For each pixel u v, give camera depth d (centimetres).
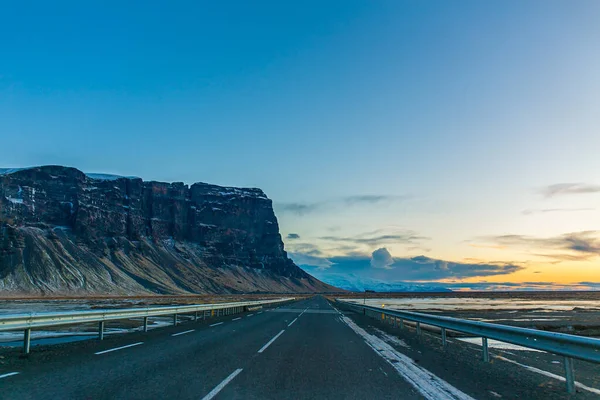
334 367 1083
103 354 1251
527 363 1211
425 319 1869
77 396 739
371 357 1274
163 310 2244
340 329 2331
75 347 1414
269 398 750
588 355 761
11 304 7469
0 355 1215
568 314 4903
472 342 1925
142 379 887
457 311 5497
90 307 5894
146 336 1803
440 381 914
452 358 1276
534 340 955
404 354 1352
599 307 6944
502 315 4662
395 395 782
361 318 3541
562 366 1184
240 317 3334
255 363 1117
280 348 1441
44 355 1226
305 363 1138
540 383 909
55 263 17712
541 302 10019
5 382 849
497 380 933
